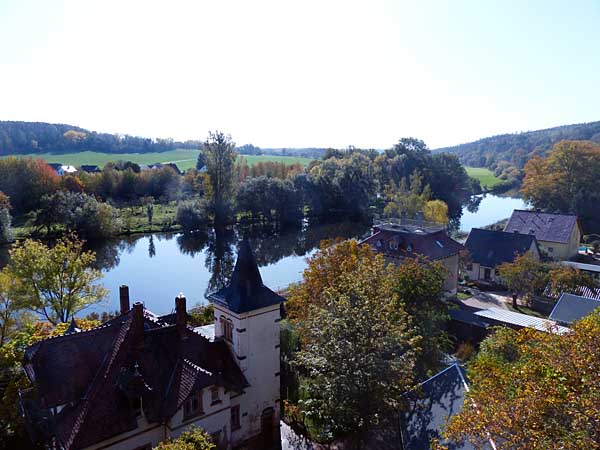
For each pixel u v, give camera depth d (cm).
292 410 2900
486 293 6050
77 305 4406
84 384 2412
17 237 9038
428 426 2425
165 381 2462
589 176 9950
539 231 7731
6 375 2764
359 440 2619
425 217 8962
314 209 12312
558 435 1416
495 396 1756
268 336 2845
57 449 2241
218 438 2527
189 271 7575
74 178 12262
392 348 2553
